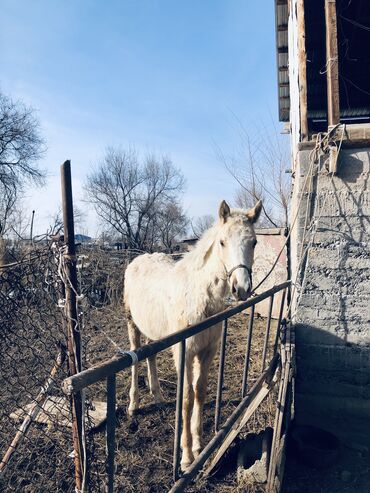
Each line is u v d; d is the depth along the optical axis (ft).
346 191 15.01
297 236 15.66
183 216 94.94
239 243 10.10
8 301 8.23
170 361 19.19
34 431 10.84
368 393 15.10
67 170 7.52
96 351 18.52
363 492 10.64
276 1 26.23
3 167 76.38
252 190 45.50
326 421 15.05
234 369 18.49
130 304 15.05
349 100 27.94
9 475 9.91
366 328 15.06
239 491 10.11
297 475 11.44
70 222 7.61
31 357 9.86
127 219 85.40
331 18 15.01
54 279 7.86
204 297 10.99
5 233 8.46
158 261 14.74
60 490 9.57
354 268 15.08
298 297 15.61
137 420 13.73
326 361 15.43
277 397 12.50
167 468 11.15
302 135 16.35
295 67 20.43
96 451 10.52
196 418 11.76
